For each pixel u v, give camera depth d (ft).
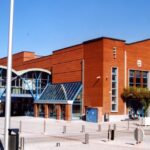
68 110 172.45
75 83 187.62
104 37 172.86
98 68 174.19
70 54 196.13
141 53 190.08
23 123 148.05
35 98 203.21
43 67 223.92
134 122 161.48
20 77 204.74
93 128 127.75
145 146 75.51
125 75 181.16
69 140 86.28
